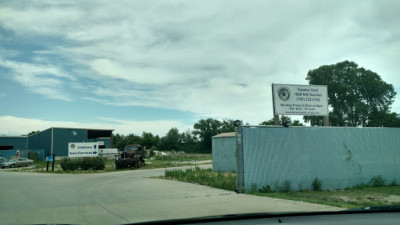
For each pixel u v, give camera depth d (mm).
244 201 10039
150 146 103688
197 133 121062
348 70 58250
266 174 12656
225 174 19297
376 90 56375
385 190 13391
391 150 15586
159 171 25453
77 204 9789
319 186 13398
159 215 8016
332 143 14164
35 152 54281
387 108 57438
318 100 15148
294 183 13117
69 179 18453
